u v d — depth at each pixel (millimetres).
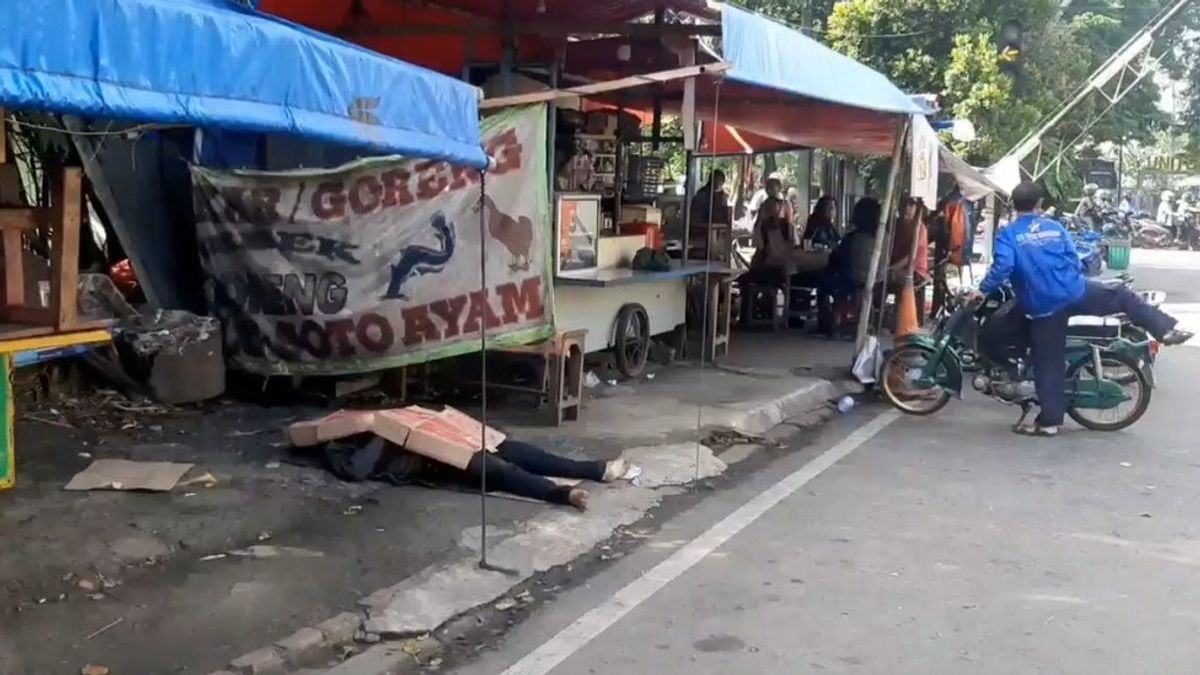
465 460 6727
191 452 7301
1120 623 5148
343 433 6996
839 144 14742
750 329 15172
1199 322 18078
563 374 8648
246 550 5625
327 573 5363
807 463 8250
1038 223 9172
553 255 9555
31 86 3217
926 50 23984
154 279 9281
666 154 19797
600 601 5348
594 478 7172
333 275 8680
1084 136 28703
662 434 8500
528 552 5840
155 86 3646
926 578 5723
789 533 6461
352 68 4547
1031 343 9312
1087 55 27672
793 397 10234
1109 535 6520
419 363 8914
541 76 10594
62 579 5070
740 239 21844
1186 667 4664
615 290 10570
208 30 3848
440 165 8406
